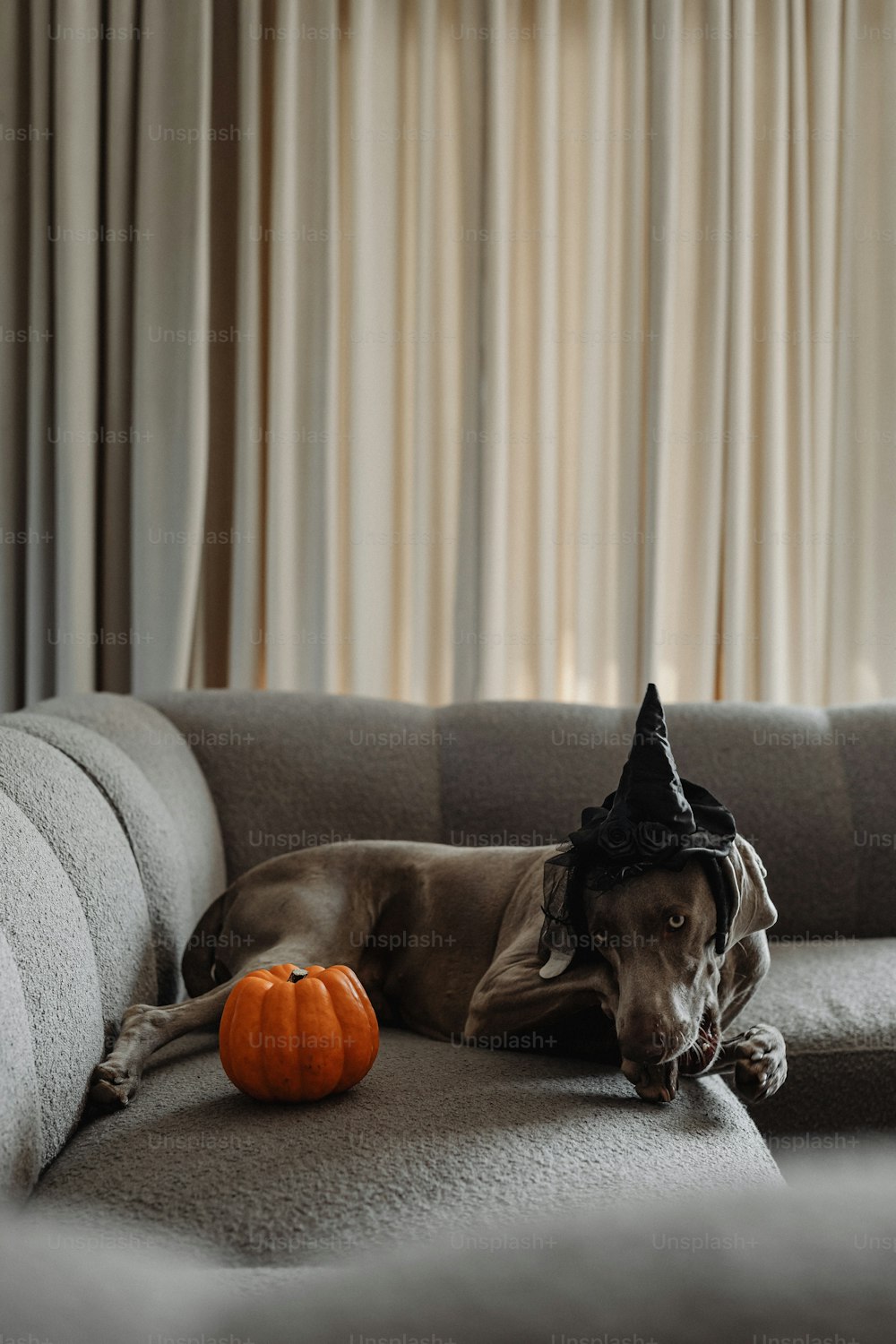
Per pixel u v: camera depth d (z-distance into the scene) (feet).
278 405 9.41
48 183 9.24
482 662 9.55
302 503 9.51
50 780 4.59
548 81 9.64
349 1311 1.03
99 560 9.53
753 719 7.70
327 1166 3.36
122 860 4.82
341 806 7.15
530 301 9.86
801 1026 5.32
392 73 9.78
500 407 9.57
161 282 9.25
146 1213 3.11
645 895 3.90
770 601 9.90
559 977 4.31
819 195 9.96
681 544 9.98
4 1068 3.13
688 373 9.97
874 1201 1.07
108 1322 1.18
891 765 7.52
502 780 7.32
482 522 9.55
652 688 4.07
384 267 9.82
